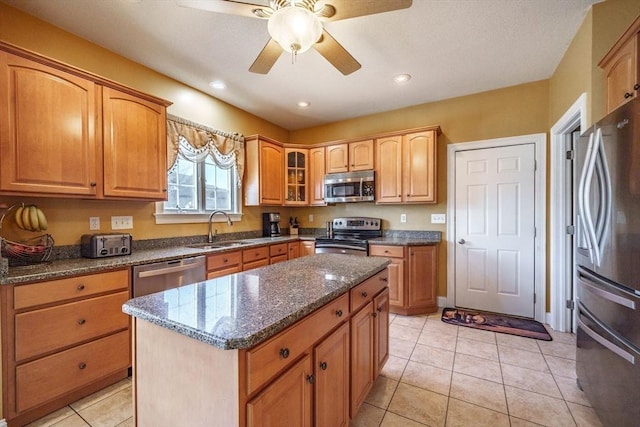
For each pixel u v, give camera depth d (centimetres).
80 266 183
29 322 158
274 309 103
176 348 97
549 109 296
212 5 146
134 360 110
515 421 161
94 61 232
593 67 194
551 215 287
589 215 154
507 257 319
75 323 176
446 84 310
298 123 442
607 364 144
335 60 193
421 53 249
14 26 192
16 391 154
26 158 173
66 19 203
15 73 169
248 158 378
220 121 347
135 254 238
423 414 167
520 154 312
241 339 80
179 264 237
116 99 219
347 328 143
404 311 324
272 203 388
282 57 256
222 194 359
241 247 303
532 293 308
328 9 147
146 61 259
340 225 409
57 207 211
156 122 247
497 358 228
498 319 306
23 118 172
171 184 301
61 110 188
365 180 368
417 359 228
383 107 376
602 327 147
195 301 113
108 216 242
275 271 166
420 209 366
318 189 412
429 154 332
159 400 103
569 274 276
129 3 188
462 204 341
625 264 128
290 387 101
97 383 190
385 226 389
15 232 192
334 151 399
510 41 232
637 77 145
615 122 135
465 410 170
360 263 189
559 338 263
